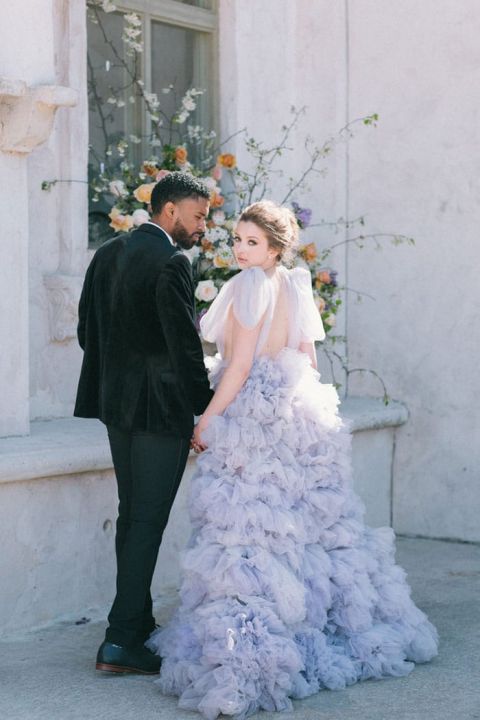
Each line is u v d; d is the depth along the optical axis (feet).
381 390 21.86
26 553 14.80
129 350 13.06
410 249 21.38
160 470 13.17
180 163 19.42
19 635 14.67
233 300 12.92
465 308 20.84
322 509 13.19
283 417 12.93
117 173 19.88
